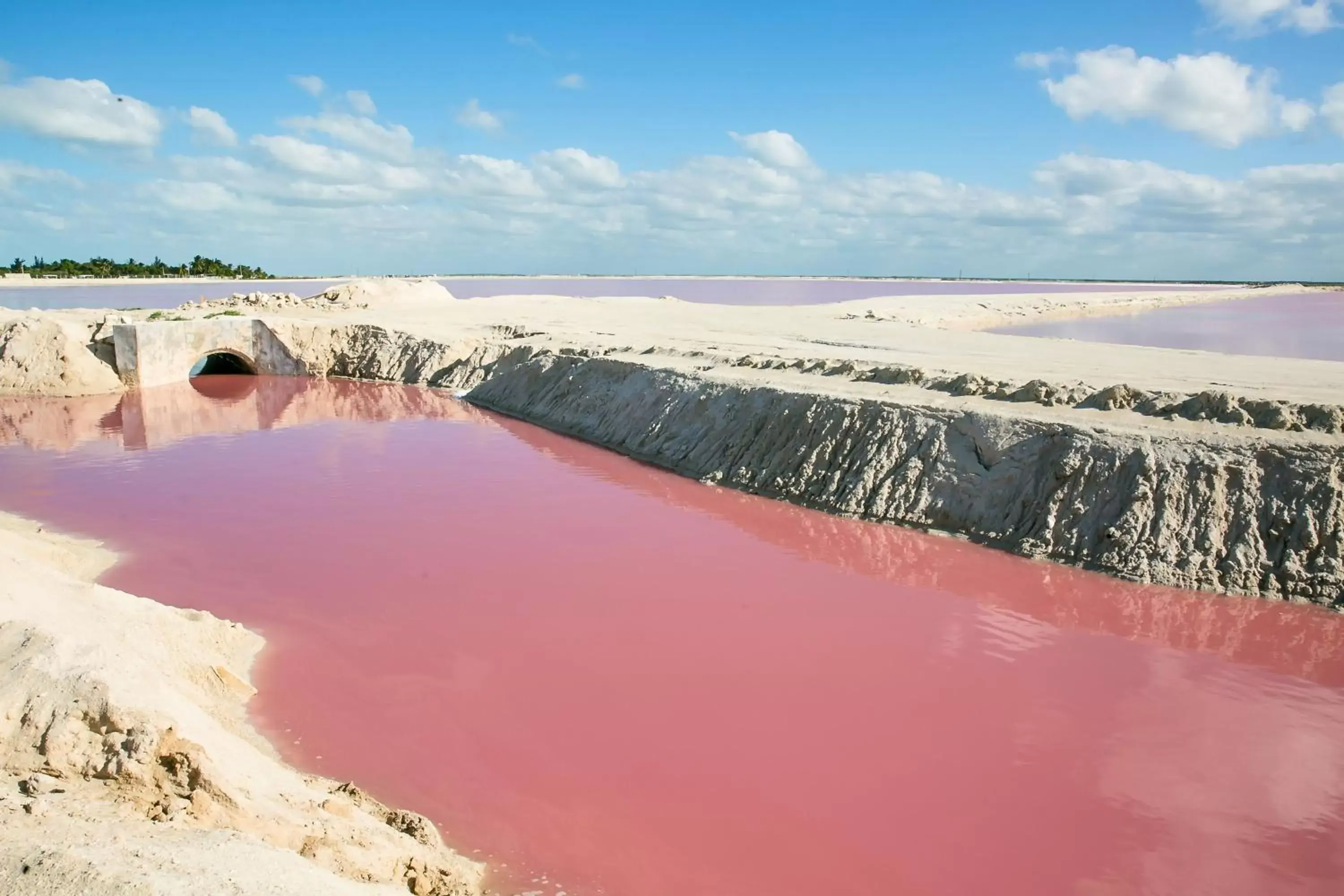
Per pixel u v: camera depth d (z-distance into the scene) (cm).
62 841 801
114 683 1052
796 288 19225
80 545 2306
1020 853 1179
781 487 2812
